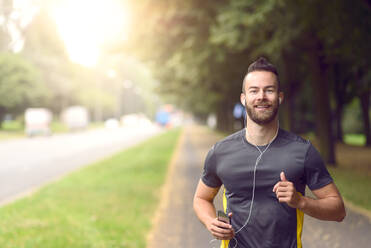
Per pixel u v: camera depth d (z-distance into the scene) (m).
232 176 2.29
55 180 12.23
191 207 8.05
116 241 5.54
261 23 10.44
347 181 10.62
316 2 9.10
